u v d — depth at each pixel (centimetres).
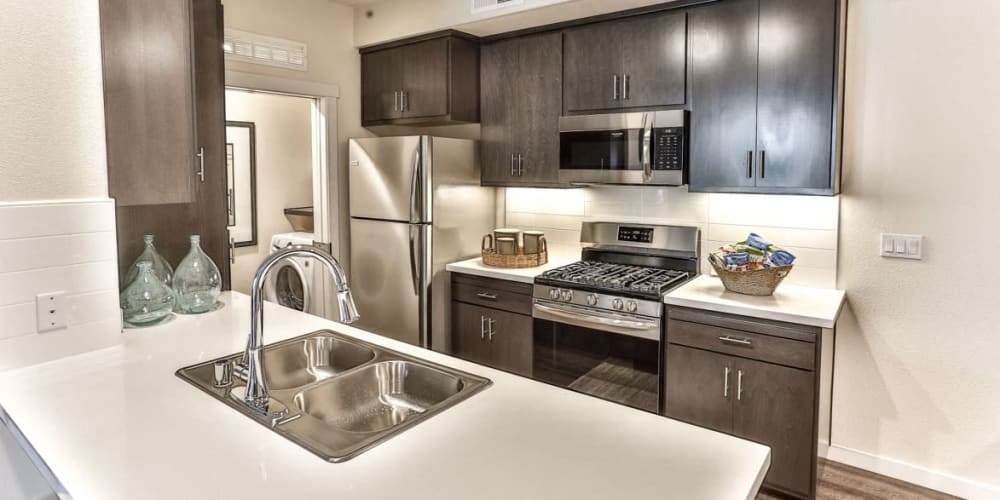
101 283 185
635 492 106
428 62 372
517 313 340
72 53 175
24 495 161
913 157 264
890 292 274
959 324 259
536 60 354
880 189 274
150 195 194
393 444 124
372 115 408
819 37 259
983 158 248
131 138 188
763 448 124
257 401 145
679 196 340
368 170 383
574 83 338
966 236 254
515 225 408
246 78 345
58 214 174
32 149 170
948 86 254
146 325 209
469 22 343
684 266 337
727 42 284
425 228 359
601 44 326
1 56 163
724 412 267
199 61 240
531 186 363
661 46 305
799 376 246
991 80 245
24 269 169
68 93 175
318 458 117
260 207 529
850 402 288
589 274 325
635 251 355
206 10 241
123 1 182
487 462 116
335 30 394
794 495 253
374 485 107
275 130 537
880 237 275
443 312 374
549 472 113
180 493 104
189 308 224
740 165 284
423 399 171
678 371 279
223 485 107
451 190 374
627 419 138
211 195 250
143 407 142
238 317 223
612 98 324
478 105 387
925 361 268
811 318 240
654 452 122
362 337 201
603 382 306
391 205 371
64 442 123
